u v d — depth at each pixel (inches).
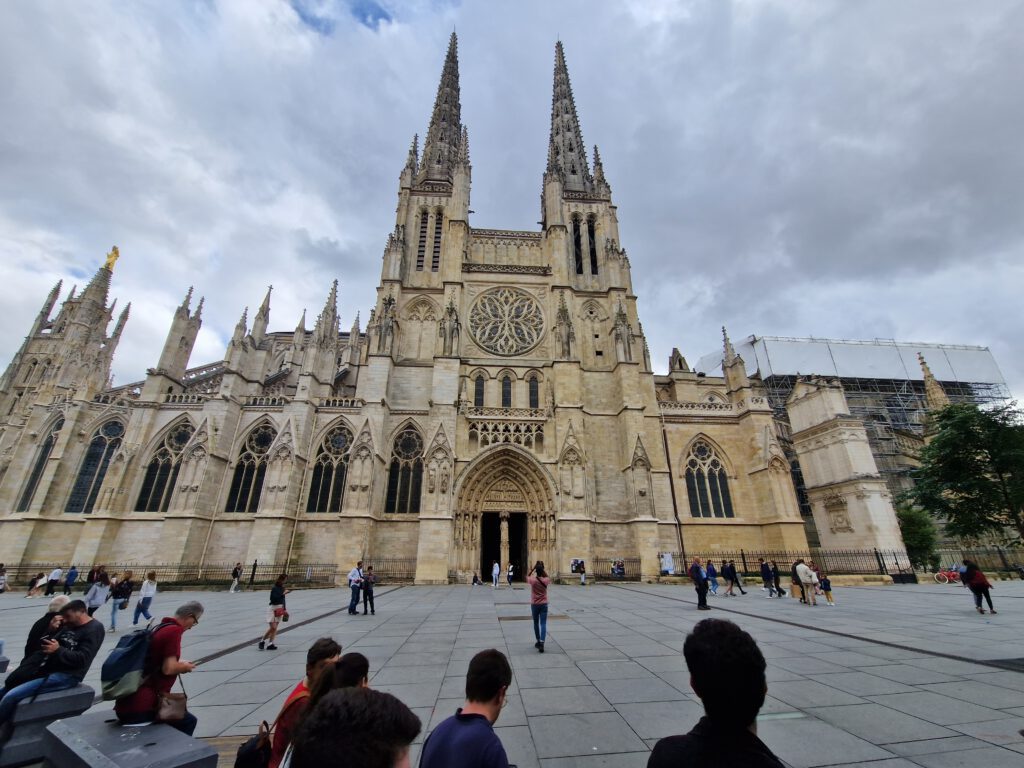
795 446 2047.2
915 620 748.6
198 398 1904.5
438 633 684.7
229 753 278.4
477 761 142.2
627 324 2018.9
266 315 2127.2
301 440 1769.2
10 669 510.3
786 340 3169.3
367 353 2004.2
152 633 265.6
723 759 107.0
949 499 834.2
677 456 1971.0
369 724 91.8
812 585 986.1
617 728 315.9
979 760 253.6
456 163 2659.9
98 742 221.0
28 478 1803.6
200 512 1668.3
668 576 1615.4
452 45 3383.4
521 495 1796.3
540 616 561.9
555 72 3216.0
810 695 373.1
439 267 2261.3
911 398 3065.9
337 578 1537.9
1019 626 665.6
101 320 3230.8
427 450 1699.1
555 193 2380.7
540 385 2001.7
